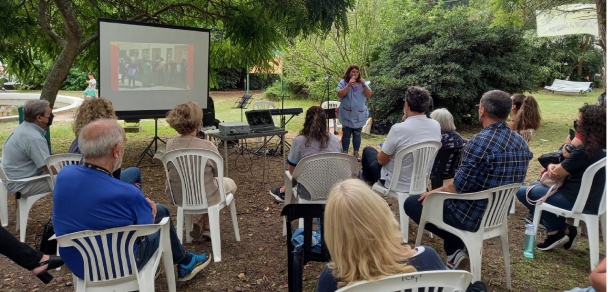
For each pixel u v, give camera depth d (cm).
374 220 142
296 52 1294
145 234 218
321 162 337
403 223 351
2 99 1553
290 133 932
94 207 208
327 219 147
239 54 796
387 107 993
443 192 274
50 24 712
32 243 363
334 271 152
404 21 1107
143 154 641
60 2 587
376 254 143
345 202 143
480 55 969
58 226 214
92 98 359
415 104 349
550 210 321
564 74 2297
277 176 589
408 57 991
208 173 329
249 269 320
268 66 815
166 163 327
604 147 292
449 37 958
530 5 1190
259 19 655
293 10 628
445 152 391
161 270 317
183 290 291
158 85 630
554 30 868
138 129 950
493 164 262
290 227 243
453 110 997
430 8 1442
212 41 793
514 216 425
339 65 1243
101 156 212
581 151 294
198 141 335
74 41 615
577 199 301
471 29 965
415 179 349
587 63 2356
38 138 358
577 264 324
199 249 355
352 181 152
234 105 1535
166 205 470
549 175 320
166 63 633
